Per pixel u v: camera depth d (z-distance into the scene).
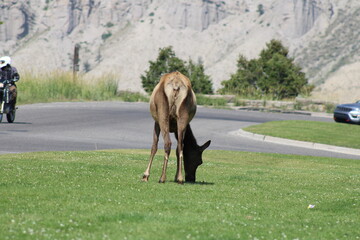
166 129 21.95
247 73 177.88
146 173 23.03
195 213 16.52
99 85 99.50
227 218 16.06
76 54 106.38
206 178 26.11
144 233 13.59
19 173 23.23
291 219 16.94
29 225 13.76
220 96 109.31
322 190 24.06
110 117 64.12
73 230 13.59
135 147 40.34
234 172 29.02
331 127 60.97
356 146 49.03
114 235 13.23
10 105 51.12
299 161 37.72
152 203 17.80
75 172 24.56
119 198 18.38
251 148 44.81
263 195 21.45
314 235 14.79
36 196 17.94
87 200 17.62
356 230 15.82
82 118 61.06
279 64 149.38
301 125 61.62
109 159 30.94
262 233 14.44
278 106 106.56
